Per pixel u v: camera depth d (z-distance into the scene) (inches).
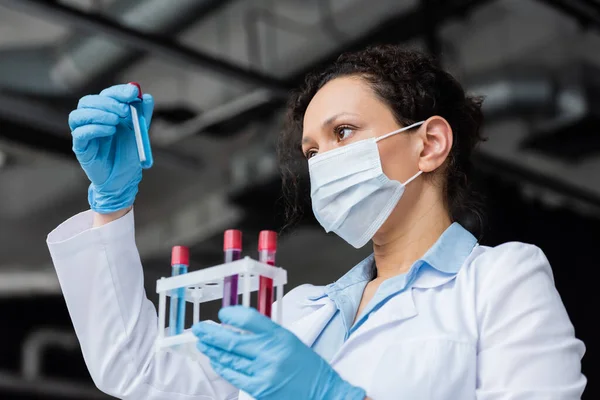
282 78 182.7
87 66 170.2
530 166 219.6
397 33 175.9
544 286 54.6
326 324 60.1
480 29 192.1
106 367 58.3
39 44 178.1
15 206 230.7
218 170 220.1
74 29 166.7
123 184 59.7
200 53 167.9
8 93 177.8
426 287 57.0
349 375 53.6
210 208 231.9
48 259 254.7
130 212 60.6
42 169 217.3
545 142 201.6
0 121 186.7
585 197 222.5
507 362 51.1
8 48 175.3
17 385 264.5
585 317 220.1
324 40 180.9
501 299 53.7
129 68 171.9
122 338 58.6
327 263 249.1
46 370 269.6
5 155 207.5
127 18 156.3
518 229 216.2
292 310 64.5
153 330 60.4
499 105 185.9
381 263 61.9
